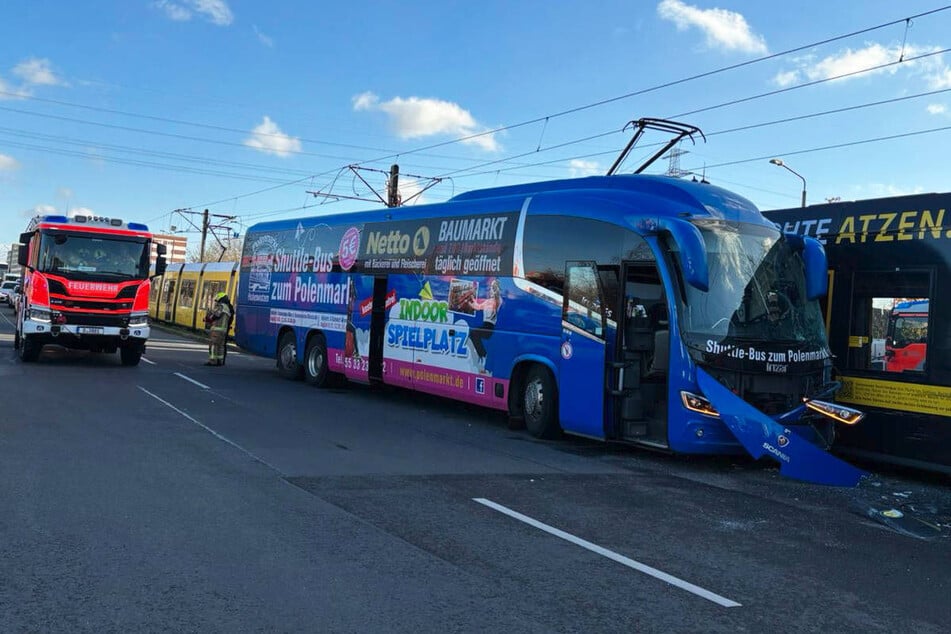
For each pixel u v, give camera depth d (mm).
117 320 16922
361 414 12211
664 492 7832
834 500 7926
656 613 4492
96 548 5055
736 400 8773
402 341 13484
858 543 6348
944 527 7082
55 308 16375
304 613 4199
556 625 4230
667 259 9180
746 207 9844
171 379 15391
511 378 11227
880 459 9234
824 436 9398
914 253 9078
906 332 9102
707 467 9375
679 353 8938
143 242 17234
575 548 5684
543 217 10969
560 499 7215
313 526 5832
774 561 5688
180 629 3908
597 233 10047
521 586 4812
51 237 16438
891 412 9148
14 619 3920
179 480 7020
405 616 4238
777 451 8781
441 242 12844
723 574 5301
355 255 14922
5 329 29094
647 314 9680
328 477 7539
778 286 9406
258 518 5961
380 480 7555
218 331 19359
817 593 5031
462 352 12133
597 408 9758
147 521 5711
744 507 7387
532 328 10875
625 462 9438
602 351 9742
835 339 9883
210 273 35125
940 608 4875
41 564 4715
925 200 9117
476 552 5445
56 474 6988
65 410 10672
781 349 9094
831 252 10008
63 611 4051
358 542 5508
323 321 15680
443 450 9492
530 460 9188
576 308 10180
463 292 12203
